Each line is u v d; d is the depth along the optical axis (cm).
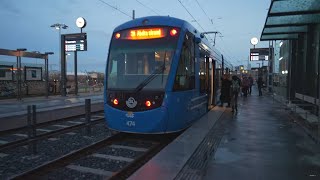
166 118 969
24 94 3097
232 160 696
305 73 1630
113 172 738
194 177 583
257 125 1180
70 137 1134
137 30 1067
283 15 1217
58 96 3172
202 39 1341
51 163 767
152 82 994
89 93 3866
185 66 1066
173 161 668
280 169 630
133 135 1134
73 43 3338
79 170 749
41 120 1502
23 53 2594
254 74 6369
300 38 1811
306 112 1314
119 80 1032
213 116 1380
